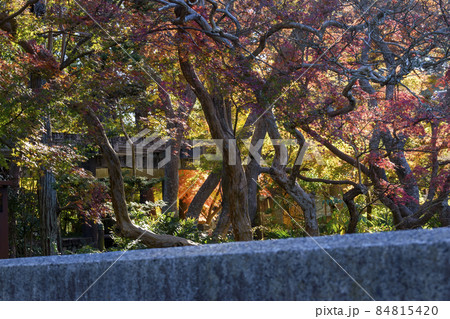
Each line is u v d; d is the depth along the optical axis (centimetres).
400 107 954
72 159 981
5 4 862
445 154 1142
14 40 884
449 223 1079
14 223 1230
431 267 137
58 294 198
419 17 934
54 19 830
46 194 1161
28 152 914
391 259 143
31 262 210
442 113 910
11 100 834
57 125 1307
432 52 1055
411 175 1102
